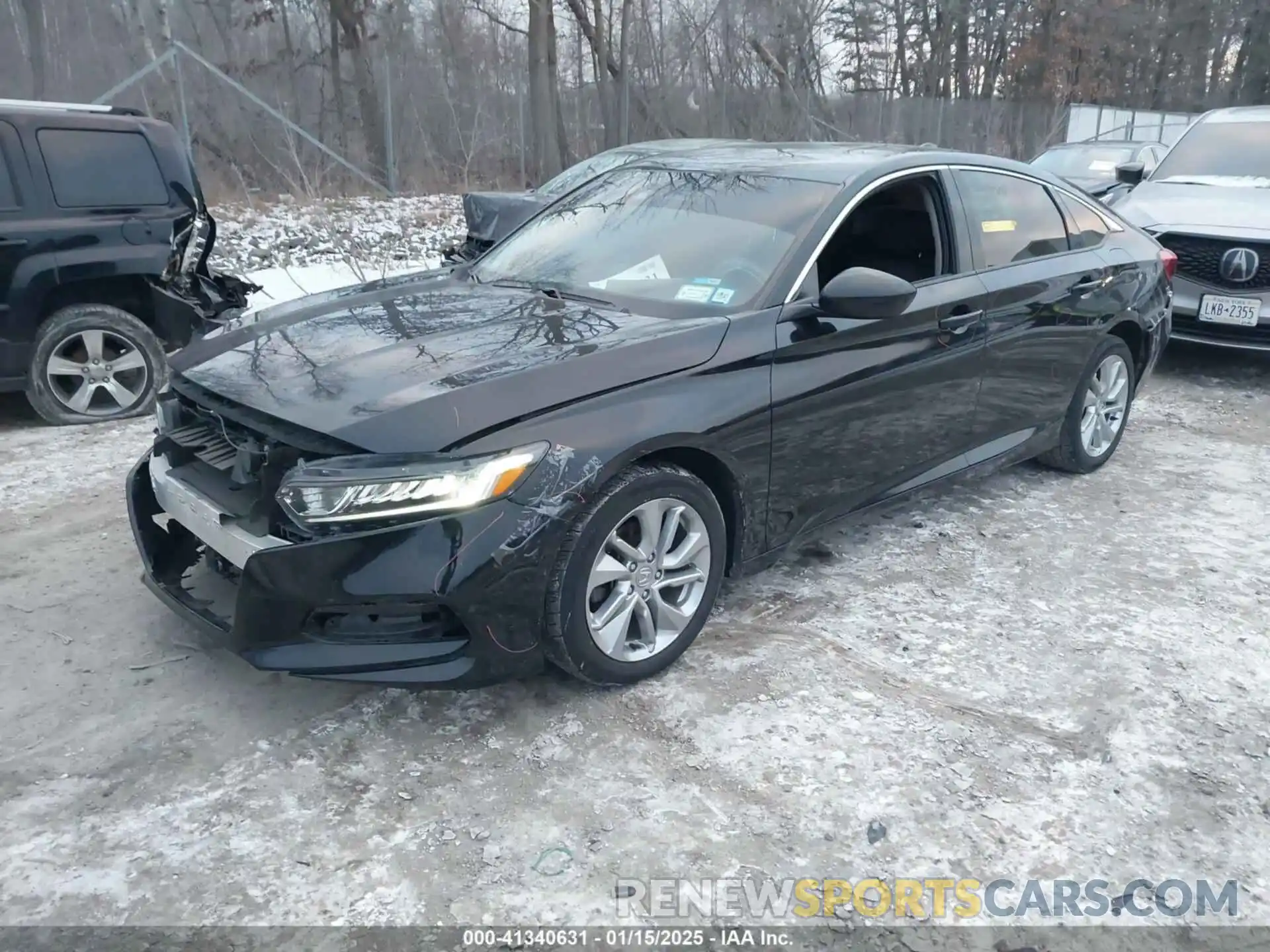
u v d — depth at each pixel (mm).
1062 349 4793
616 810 2707
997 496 5086
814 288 3652
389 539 2705
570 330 3328
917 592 4012
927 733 3072
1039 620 3805
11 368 5824
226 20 22953
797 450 3557
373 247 12523
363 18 20953
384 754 2924
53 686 3232
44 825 2604
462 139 20125
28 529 4465
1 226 5629
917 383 3984
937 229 4219
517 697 3207
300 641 2836
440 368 3000
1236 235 6957
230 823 2629
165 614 3705
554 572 2912
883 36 30297
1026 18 32625
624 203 4277
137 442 5742
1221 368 7902
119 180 6051
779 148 4570
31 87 19062
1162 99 40219
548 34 21172
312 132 20578
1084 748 3029
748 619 3756
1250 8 41000
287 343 3334
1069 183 5172
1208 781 2896
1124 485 5293
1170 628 3771
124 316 6090
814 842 2609
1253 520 4852
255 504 2891
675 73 23172
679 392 3174
